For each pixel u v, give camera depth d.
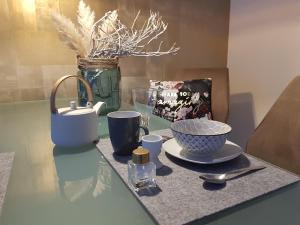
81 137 0.69
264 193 0.47
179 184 0.50
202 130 0.67
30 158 0.65
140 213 0.42
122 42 0.97
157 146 0.57
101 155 0.67
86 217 0.41
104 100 1.02
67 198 0.47
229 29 1.92
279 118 0.92
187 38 1.74
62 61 1.37
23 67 1.30
